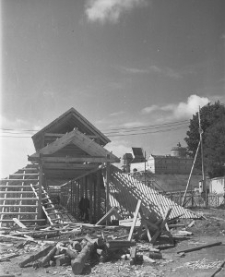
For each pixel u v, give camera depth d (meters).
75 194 31.23
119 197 20.33
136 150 81.81
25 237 13.70
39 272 9.23
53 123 26.42
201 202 34.78
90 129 27.59
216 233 15.85
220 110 54.12
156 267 9.66
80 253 9.62
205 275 8.71
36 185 21.03
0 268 9.60
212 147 45.97
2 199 18.39
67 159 18.42
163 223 13.62
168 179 62.06
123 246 10.98
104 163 20.05
